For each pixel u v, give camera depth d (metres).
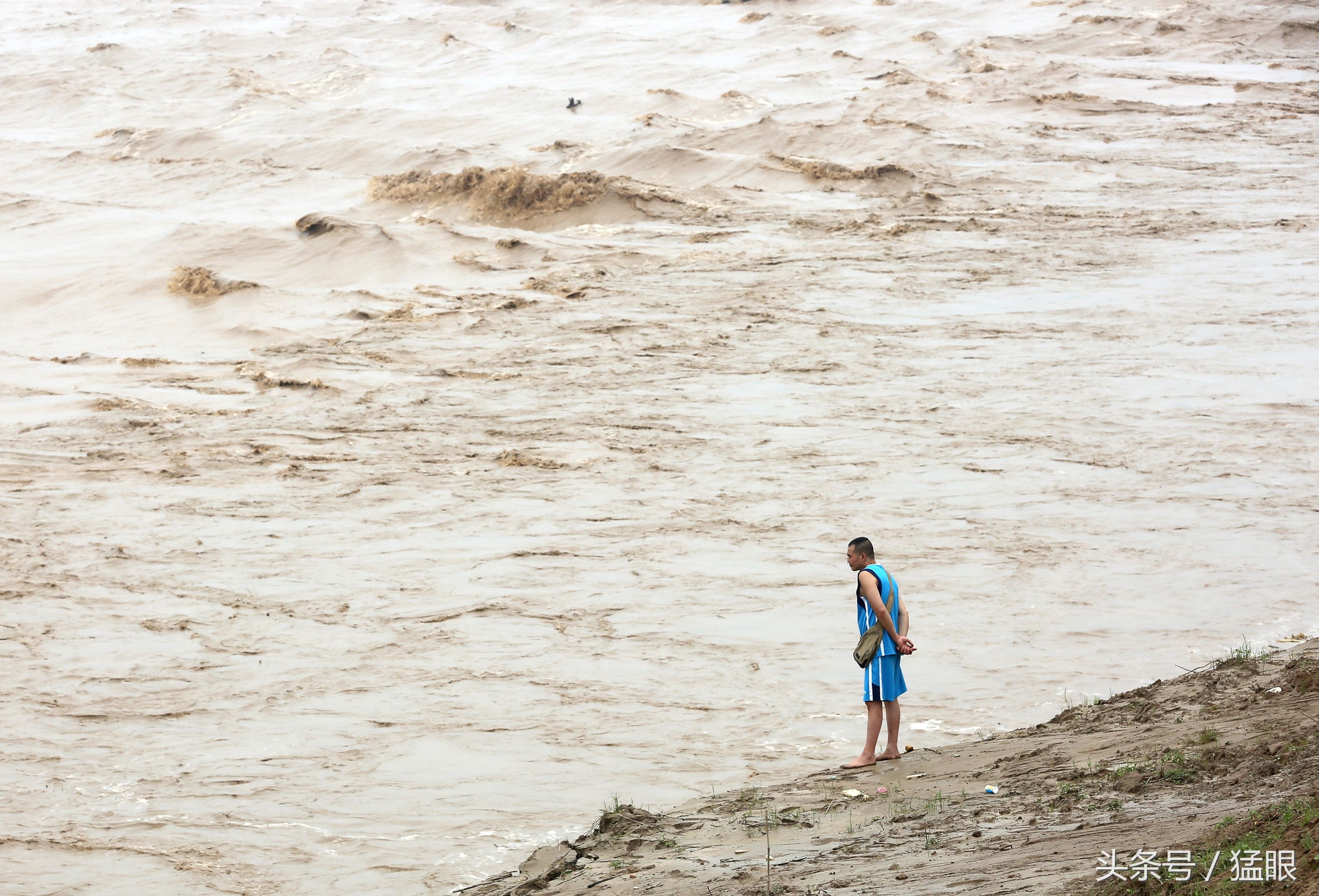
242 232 68.31
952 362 43.03
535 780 14.86
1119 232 66.44
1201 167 86.19
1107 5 163.62
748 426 35.94
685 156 91.25
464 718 17.14
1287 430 33.34
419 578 24.19
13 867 12.84
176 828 13.77
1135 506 27.23
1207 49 143.12
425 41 164.00
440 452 34.56
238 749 16.28
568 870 11.40
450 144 101.06
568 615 21.69
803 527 26.69
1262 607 20.64
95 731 17.11
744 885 9.74
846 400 38.56
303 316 55.25
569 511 28.62
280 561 25.62
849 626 20.67
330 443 36.06
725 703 17.42
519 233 69.69
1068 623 20.17
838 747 15.57
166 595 23.58
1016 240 65.75
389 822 13.76
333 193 88.62
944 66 135.50
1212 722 12.59
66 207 78.50
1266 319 47.28
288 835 13.50
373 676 19.06
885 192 82.38
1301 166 85.31
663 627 20.91
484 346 48.19
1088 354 43.22
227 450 35.22
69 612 22.69
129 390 44.19
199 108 131.50
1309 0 161.62
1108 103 110.38
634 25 173.50
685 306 53.59
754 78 130.12
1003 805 11.01
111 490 31.81
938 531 26.00
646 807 13.71
